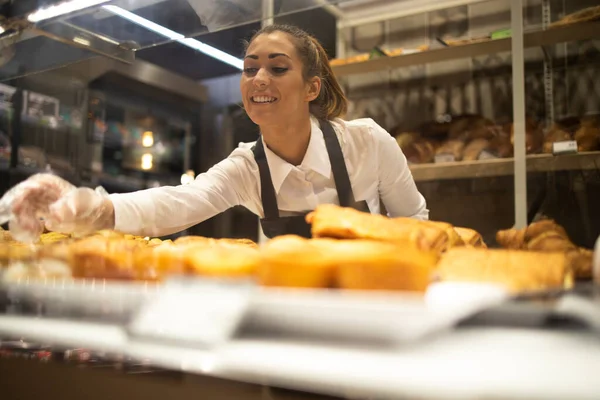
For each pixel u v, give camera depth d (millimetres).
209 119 2998
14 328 580
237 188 1497
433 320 377
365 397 353
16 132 2318
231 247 684
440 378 334
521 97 2252
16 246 794
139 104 2811
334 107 1569
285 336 427
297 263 528
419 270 505
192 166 3064
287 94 1308
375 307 390
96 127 2559
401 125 2824
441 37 2754
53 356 606
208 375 492
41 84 2164
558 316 400
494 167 2332
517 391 313
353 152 1521
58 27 1383
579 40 2326
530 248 867
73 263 680
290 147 1416
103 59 1648
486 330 410
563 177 2248
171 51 1909
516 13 2293
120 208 1097
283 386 435
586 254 724
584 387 305
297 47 1340
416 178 2494
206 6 1310
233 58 1968
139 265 644
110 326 530
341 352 390
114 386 559
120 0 1250
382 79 2904
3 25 1362
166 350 461
